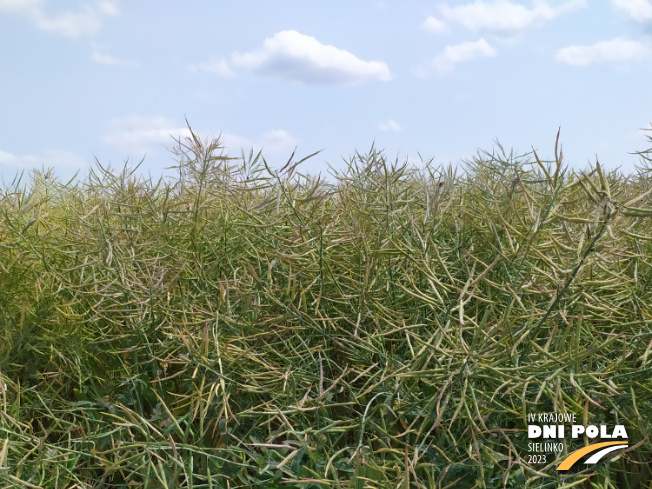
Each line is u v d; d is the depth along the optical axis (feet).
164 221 5.74
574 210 5.13
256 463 4.55
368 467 4.00
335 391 5.01
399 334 5.28
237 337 4.98
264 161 5.35
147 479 4.10
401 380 4.42
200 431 4.33
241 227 6.13
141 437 4.79
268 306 5.26
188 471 4.37
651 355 4.51
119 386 5.33
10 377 5.43
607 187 3.77
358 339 4.84
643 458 4.53
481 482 3.84
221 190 6.29
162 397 5.10
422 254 5.11
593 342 4.54
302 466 4.06
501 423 4.55
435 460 4.25
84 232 6.15
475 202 6.53
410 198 6.52
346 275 5.72
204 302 5.59
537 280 4.78
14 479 3.84
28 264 5.91
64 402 5.14
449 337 4.30
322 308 5.47
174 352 5.24
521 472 4.06
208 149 5.95
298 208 5.88
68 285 5.51
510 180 6.32
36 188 7.86
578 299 4.65
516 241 5.25
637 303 4.58
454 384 4.18
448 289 5.04
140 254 5.53
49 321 5.52
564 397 4.22
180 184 7.07
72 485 4.38
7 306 5.62
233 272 5.80
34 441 4.36
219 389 4.81
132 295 5.08
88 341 5.58
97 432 4.79
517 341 4.02
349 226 5.99
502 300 5.15
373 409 4.41
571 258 4.64
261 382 4.89
